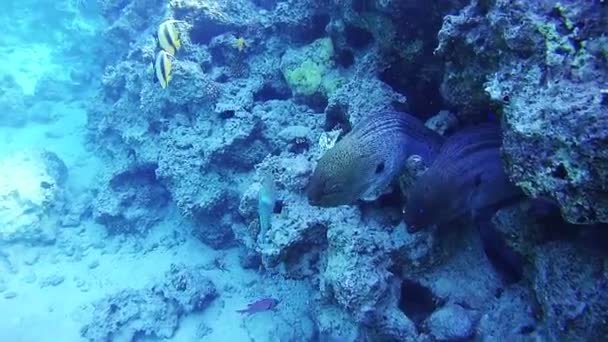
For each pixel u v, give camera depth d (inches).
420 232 37.1
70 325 62.5
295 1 65.6
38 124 112.9
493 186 26.7
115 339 57.9
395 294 37.7
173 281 62.5
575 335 23.3
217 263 67.7
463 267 36.4
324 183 24.2
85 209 83.4
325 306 48.2
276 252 44.4
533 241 27.6
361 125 26.4
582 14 20.9
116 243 76.5
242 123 61.4
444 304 35.7
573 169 18.4
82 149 102.4
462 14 28.8
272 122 60.9
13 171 80.5
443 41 29.7
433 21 37.6
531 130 19.9
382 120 27.3
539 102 20.6
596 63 20.0
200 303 60.7
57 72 139.9
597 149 17.6
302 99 61.4
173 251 72.2
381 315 36.6
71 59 147.9
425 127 30.0
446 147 26.1
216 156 62.4
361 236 38.4
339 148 24.3
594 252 23.8
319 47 60.3
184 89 66.6
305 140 55.8
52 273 72.1
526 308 30.0
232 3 74.8
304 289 60.6
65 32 160.4
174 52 60.5
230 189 63.9
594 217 18.5
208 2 72.7
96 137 97.9
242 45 70.6
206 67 72.4
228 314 60.2
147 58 78.2
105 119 87.5
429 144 30.3
